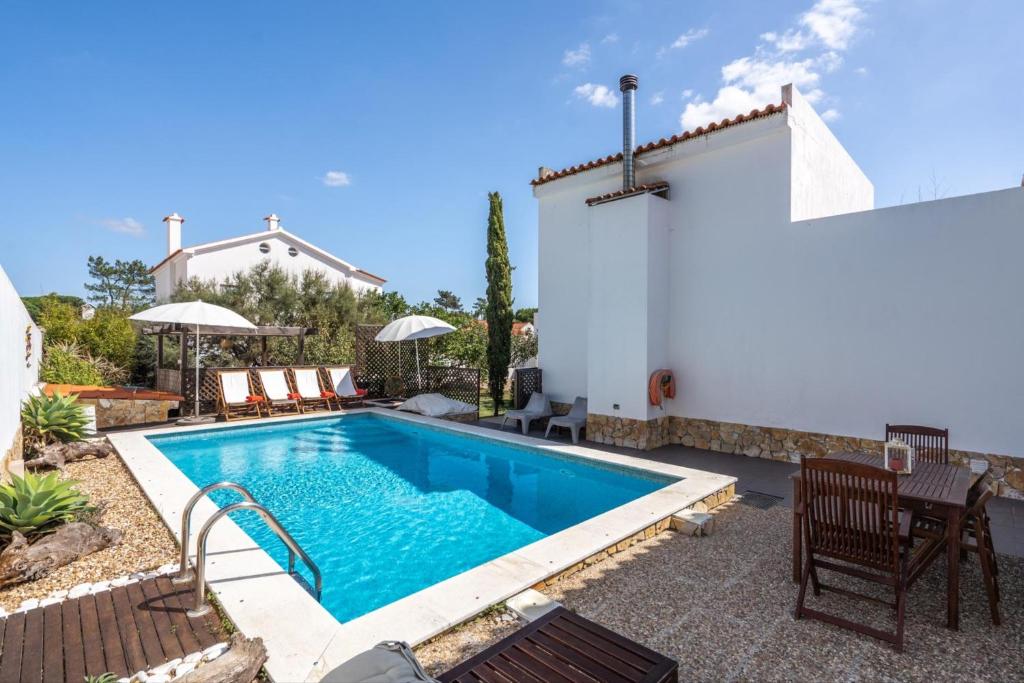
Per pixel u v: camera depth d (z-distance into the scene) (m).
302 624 3.38
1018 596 4.03
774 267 8.51
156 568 4.30
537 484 7.94
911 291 7.28
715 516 5.96
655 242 9.35
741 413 8.91
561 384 11.79
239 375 12.90
